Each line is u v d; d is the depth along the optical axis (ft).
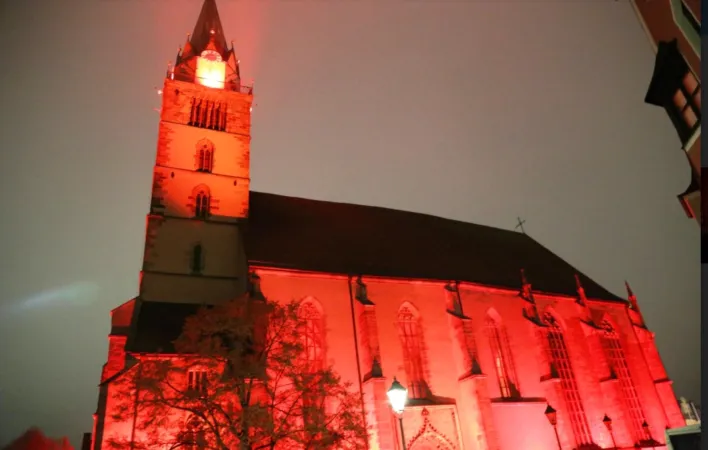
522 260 163.02
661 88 72.33
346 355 103.65
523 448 111.86
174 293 110.22
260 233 121.90
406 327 114.32
